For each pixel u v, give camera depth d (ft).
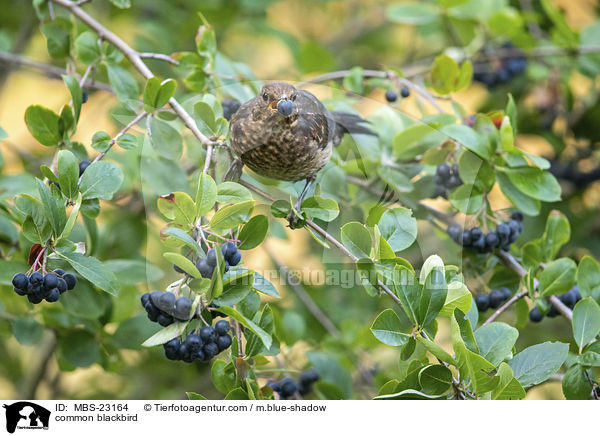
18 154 22.67
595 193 27.17
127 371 25.32
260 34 29.58
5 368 27.04
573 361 14.25
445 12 23.04
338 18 36.86
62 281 12.37
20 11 28.27
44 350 24.45
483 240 16.53
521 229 17.35
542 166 16.28
